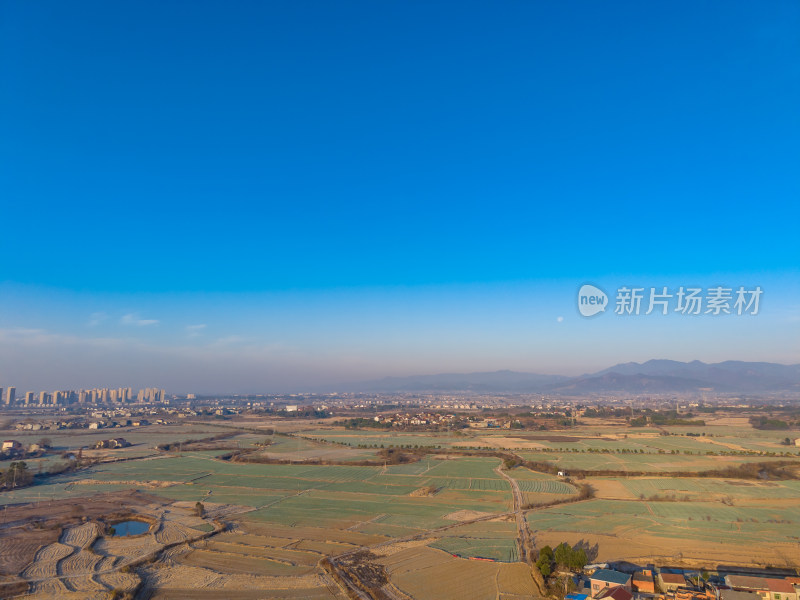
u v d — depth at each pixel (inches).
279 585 3240.7
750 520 4613.7
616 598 2819.9
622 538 4114.2
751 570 3378.4
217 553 3873.0
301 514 5059.1
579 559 3282.5
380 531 4439.0
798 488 6033.5
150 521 4869.6
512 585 3196.4
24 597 3061.0
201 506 5147.6
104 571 3476.9
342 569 3491.6
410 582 3257.9
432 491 6136.8
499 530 4424.2
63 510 5236.2
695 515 4808.1
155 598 3063.5
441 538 4195.4
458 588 3157.0
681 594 2957.7
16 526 4623.5
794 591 2844.5
